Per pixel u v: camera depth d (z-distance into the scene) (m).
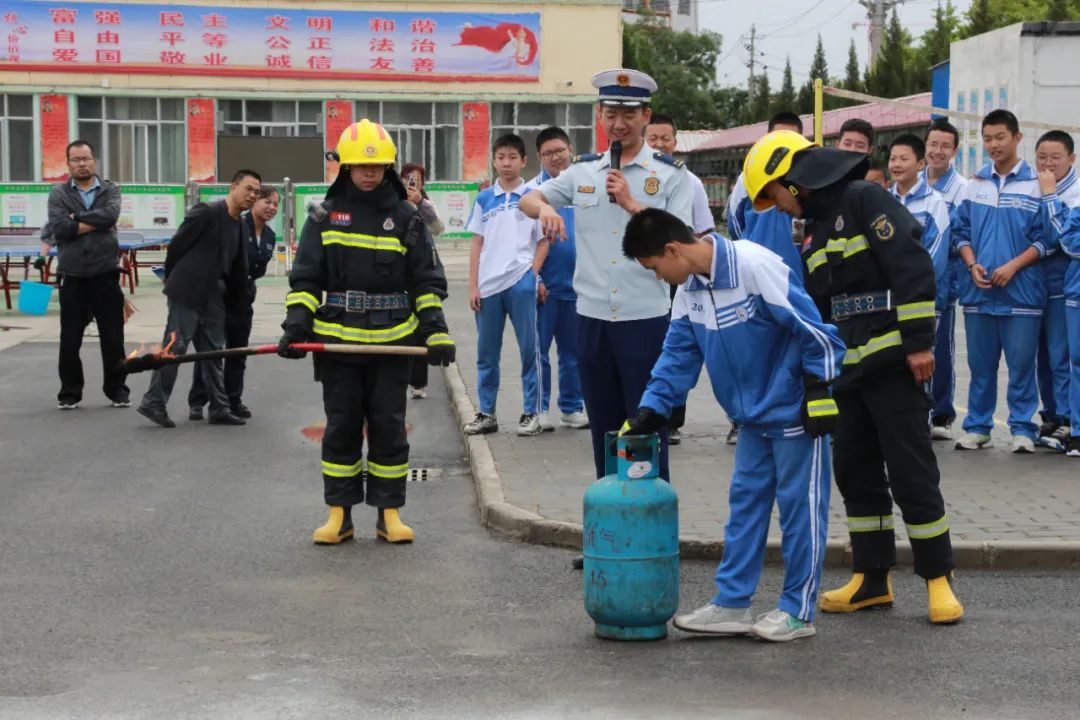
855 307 6.34
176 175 38.38
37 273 29.05
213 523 8.41
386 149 7.77
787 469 5.97
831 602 6.55
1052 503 8.22
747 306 5.86
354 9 38.66
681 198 7.38
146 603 6.66
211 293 11.81
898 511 8.04
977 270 9.73
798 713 5.10
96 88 37.78
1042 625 6.26
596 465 7.65
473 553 7.66
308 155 38.50
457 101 39.28
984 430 10.02
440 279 7.96
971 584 6.98
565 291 10.76
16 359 16.19
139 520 8.48
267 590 6.91
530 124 39.75
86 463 10.29
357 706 5.21
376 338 7.82
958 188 10.25
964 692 5.33
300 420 12.27
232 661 5.77
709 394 12.93
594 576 5.99
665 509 5.96
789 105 67.31
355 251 7.83
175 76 38.12
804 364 5.82
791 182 6.33
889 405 6.30
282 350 7.71
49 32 37.53
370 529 8.28
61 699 5.29
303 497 9.16
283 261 31.75
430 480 9.77
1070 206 9.74
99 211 12.66
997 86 22.31
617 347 7.30
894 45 57.19
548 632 6.20
